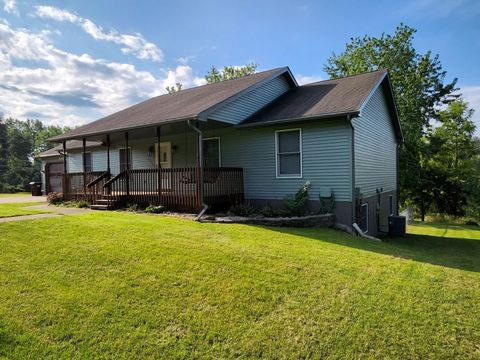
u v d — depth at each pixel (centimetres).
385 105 1280
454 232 1426
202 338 319
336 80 1234
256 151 1046
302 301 384
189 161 1231
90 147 1683
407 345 308
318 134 921
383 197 1259
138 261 489
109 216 854
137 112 1274
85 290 404
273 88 1187
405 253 659
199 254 518
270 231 726
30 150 5244
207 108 877
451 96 2330
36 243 573
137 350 303
